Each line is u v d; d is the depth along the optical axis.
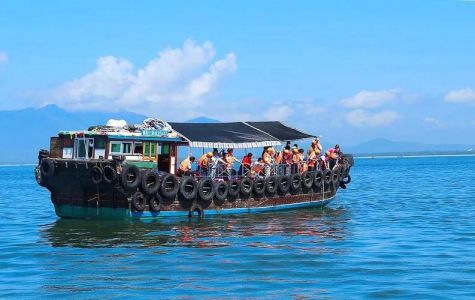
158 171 35.59
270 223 35.81
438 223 36.12
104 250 27.05
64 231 32.59
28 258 25.42
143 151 36.34
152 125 38.16
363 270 22.52
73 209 35.88
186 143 38.25
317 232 32.31
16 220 39.66
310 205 44.09
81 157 35.84
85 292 19.73
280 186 41.00
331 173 45.44
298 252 26.12
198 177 37.06
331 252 26.09
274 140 42.28
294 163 42.88
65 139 36.47
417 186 74.38
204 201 37.09
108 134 35.09
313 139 45.28
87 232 32.16
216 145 38.62
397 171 135.75
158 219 35.44
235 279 21.33
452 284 20.36
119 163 33.38
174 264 23.83
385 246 27.69
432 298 18.77
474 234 31.31
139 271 22.67
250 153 40.78
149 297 19.08
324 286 20.31
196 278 21.52
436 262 23.89
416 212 42.62
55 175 35.09
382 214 41.28
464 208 45.00
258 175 39.84
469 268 22.75
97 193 34.53
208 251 26.55
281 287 20.20
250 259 24.64
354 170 150.88
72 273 22.44
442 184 77.62
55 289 20.12
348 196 58.69
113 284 20.72
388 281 20.86
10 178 129.25
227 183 37.91
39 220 39.47
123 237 30.53
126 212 34.38
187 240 29.53
